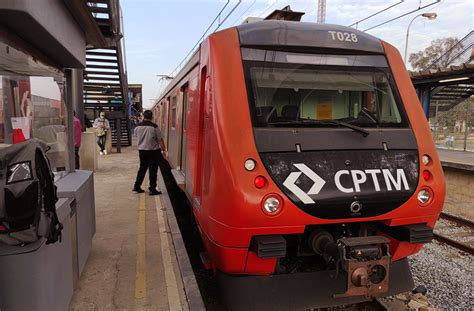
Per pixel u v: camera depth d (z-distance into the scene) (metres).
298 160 3.25
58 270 2.96
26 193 2.37
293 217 3.12
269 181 3.12
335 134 3.48
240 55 3.62
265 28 3.83
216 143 3.30
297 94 3.65
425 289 4.49
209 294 4.50
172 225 5.72
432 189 3.50
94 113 17.92
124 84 15.83
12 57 3.02
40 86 3.85
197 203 4.10
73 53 3.95
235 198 3.07
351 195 3.22
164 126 12.01
